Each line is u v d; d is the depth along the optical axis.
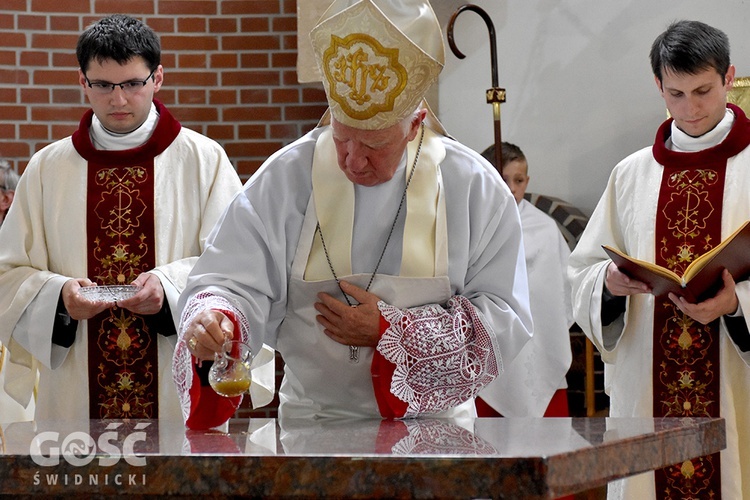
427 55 2.44
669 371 3.60
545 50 5.78
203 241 3.50
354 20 2.41
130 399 3.46
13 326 3.38
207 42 5.71
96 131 3.62
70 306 3.27
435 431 2.12
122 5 5.67
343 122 2.47
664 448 1.96
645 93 5.56
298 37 5.18
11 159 5.59
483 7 5.90
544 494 1.62
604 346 3.78
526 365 4.91
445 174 2.71
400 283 2.60
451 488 1.65
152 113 3.68
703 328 3.55
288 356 2.69
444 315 2.53
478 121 5.92
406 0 2.50
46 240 3.55
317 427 2.27
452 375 2.50
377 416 2.61
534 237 5.13
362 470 1.69
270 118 5.74
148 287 3.26
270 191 2.67
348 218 2.64
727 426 3.50
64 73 5.62
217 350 2.28
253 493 1.72
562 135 5.74
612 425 2.17
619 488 3.65
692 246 3.61
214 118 5.73
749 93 5.09
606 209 3.88
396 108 2.44
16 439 2.05
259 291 2.60
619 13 5.61
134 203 3.52
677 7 5.48
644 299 3.66
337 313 2.52
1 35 5.57
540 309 5.01
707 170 3.64
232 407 2.33
